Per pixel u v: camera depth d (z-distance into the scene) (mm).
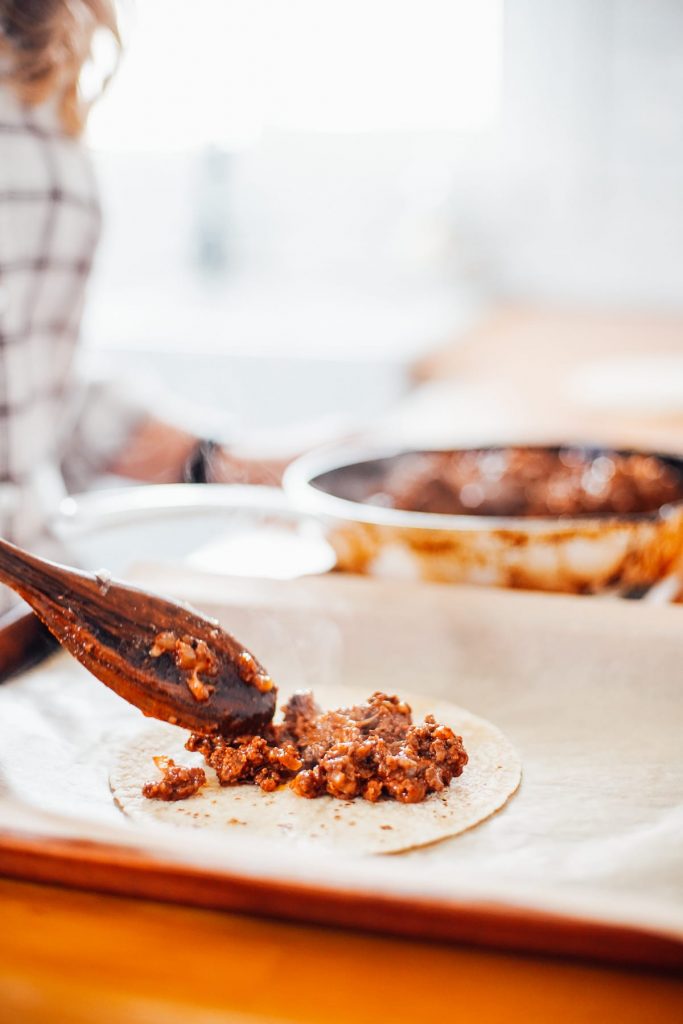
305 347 1876
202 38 2455
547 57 2428
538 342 1931
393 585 732
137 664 552
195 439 1134
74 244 885
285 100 2547
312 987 441
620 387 1392
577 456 857
